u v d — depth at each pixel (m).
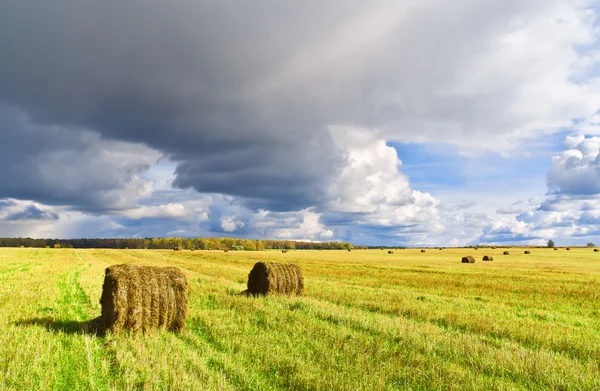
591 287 22.08
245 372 7.23
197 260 50.75
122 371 7.27
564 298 18.30
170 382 6.64
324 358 7.99
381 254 85.50
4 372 7.08
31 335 9.33
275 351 8.41
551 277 27.97
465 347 8.95
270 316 12.02
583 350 9.18
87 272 28.38
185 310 10.88
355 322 11.30
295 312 12.71
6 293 16.55
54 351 8.33
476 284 23.25
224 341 9.20
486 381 7.12
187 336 10.07
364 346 8.85
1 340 8.73
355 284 22.94
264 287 17.39
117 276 10.18
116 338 9.55
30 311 12.73
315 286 20.86
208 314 12.43
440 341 9.46
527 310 15.00
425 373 7.31
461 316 12.73
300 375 6.92
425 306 14.60
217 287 19.22
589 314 14.69
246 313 12.64
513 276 28.56
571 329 11.43
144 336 9.98
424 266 41.03
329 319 12.01
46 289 17.89
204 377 6.83
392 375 7.25
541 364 7.84
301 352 8.45
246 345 8.80
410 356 8.23
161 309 10.52
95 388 6.50
